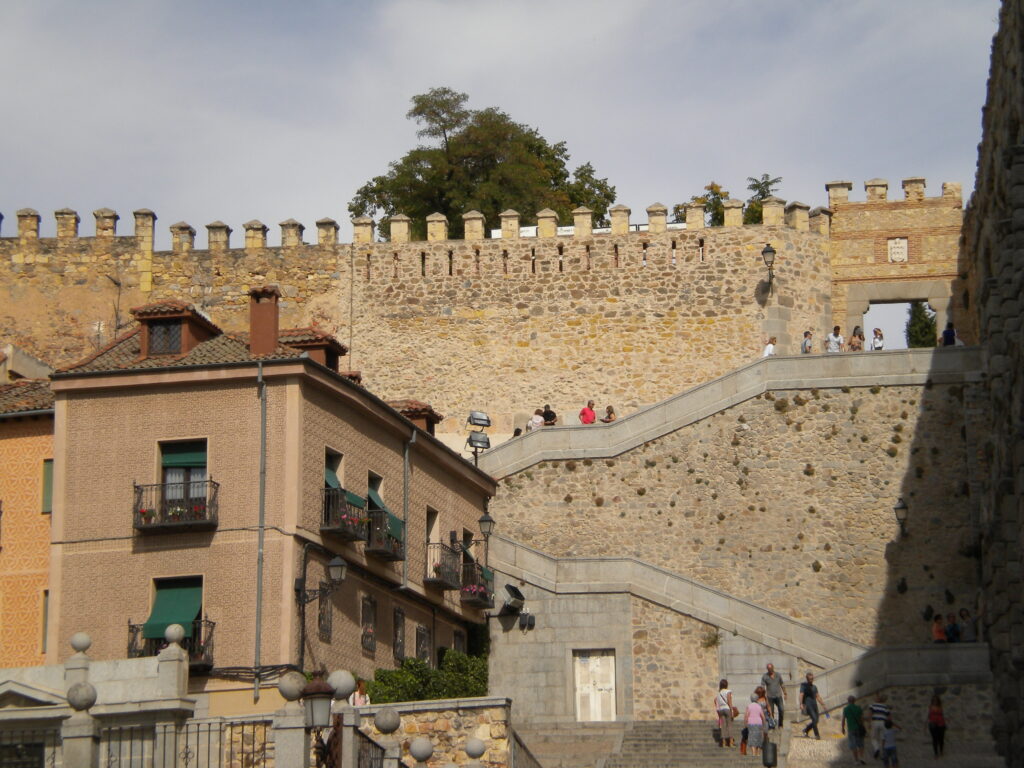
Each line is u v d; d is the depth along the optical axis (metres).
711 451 49.88
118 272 61.22
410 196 73.50
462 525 47.22
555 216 59.72
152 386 38.62
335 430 39.47
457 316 59.41
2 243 61.75
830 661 43.00
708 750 39.00
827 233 59.41
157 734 28.89
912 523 48.31
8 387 43.19
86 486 38.44
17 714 31.00
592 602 44.97
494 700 33.94
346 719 27.08
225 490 37.69
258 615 36.66
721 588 48.84
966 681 40.38
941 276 58.69
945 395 49.03
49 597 37.91
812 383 49.78
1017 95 40.53
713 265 58.56
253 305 39.75
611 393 58.06
